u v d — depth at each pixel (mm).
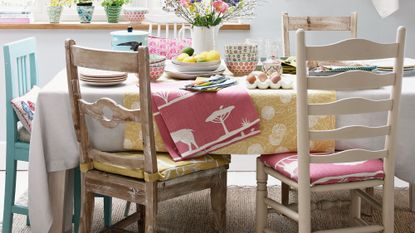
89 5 4098
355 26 3516
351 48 2279
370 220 3225
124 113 2381
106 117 2623
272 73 2844
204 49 3109
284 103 2604
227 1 3008
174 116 2570
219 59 2947
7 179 2920
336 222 3232
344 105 2330
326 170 2418
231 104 2584
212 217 3303
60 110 2615
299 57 2262
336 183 2424
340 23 3529
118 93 2602
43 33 4066
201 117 2578
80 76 2768
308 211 2393
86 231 2621
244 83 2779
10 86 2871
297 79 2293
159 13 4203
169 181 2463
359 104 2340
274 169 2607
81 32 4078
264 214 2707
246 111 2584
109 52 2346
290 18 3523
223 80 2727
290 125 2625
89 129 2621
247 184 3873
